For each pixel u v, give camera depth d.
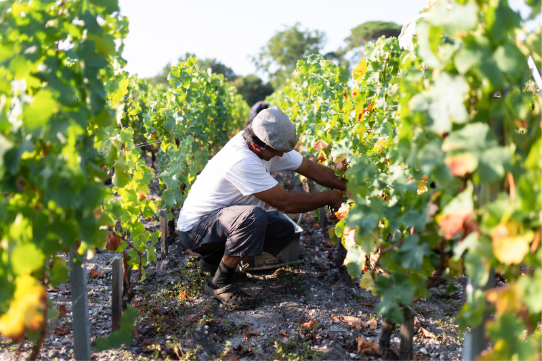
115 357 2.07
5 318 1.17
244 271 3.08
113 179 1.99
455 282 3.08
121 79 1.80
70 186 1.28
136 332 2.21
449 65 1.17
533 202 1.01
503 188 1.18
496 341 1.01
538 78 1.72
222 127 8.14
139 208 2.65
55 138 1.25
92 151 1.50
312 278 3.14
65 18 1.37
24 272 1.19
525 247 1.00
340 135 3.13
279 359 2.14
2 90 1.37
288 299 2.80
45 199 1.26
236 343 2.31
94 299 2.67
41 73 1.28
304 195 2.62
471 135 1.08
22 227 1.30
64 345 2.14
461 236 1.18
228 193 2.74
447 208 1.16
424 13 2.17
